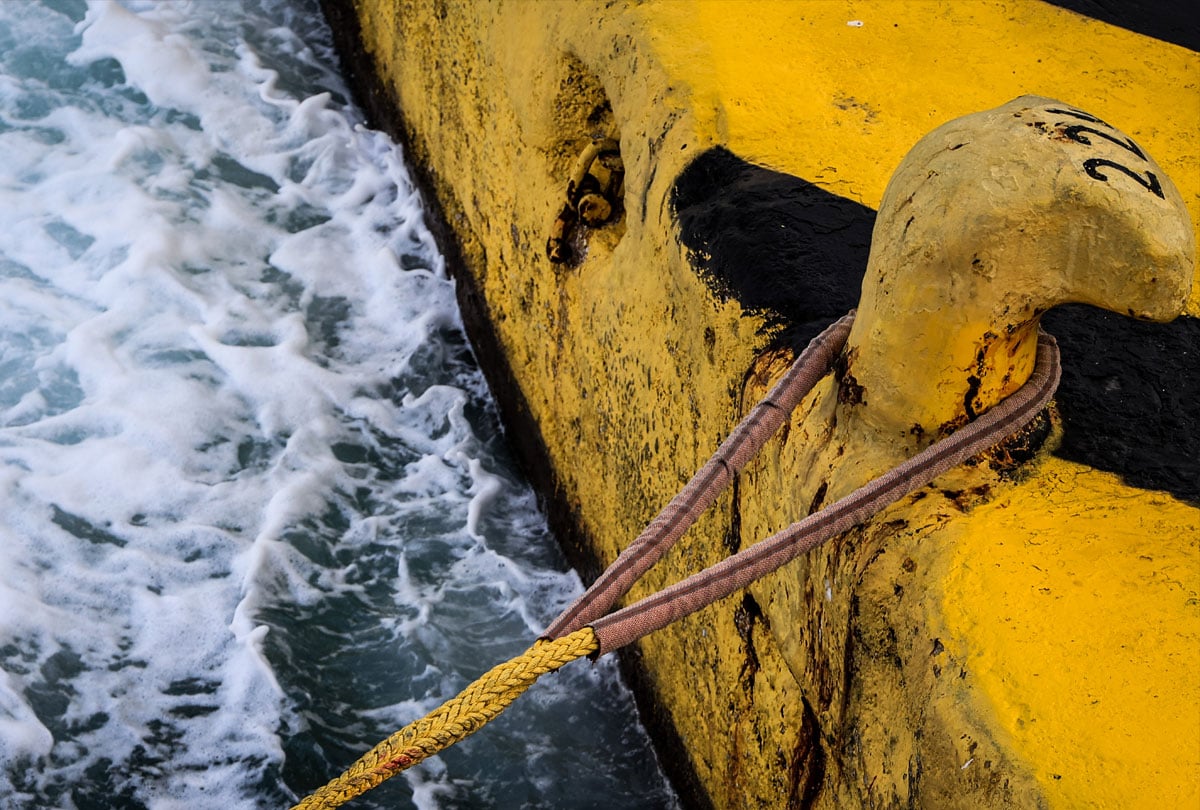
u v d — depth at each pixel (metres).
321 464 4.38
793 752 2.59
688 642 3.19
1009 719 1.78
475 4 4.17
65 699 3.56
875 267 2.06
